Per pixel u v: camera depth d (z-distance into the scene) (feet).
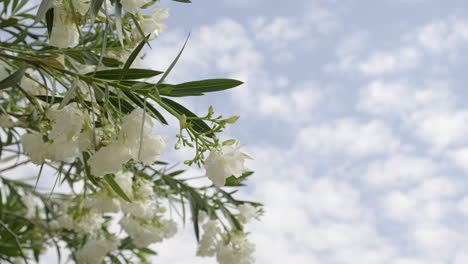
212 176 4.26
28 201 7.80
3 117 5.43
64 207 6.39
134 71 4.50
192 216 6.40
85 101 4.50
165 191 6.61
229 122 4.27
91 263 6.38
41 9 4.16
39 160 4.43
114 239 6.76
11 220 7.54
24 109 5.85
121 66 5.13
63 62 4.84
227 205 6.51
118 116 4.38
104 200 5.63
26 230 7.62
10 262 7.30
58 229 7.27
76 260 6.47
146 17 4.70
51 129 4.41
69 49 5.02
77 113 4.24
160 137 4.24
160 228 6.43
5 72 4.96
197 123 4.36
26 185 7.94
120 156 4.18
